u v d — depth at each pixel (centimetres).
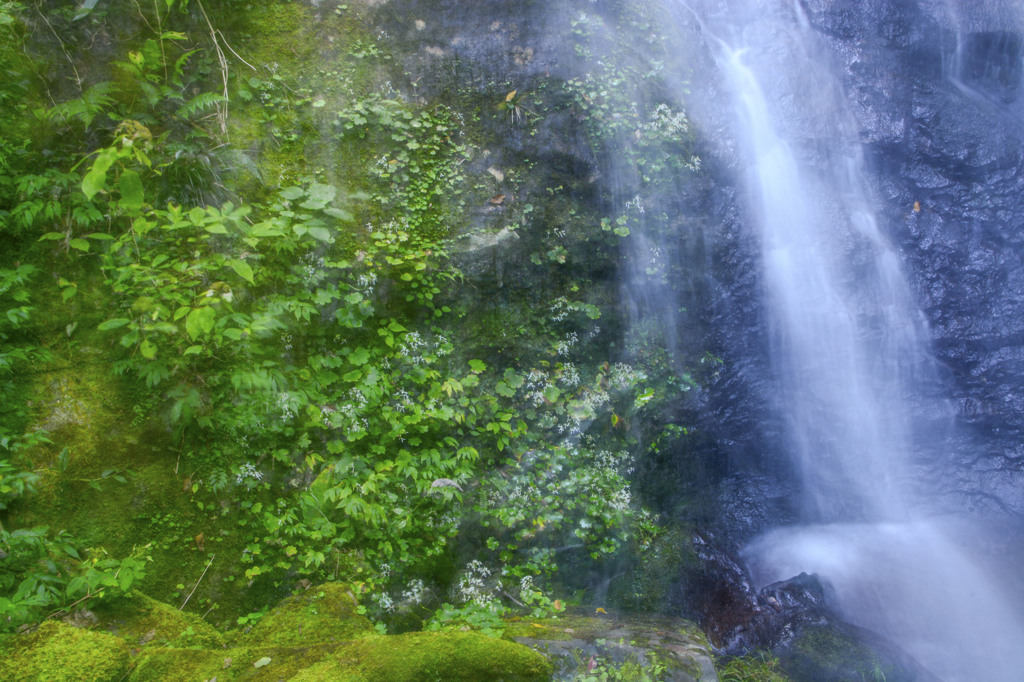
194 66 505
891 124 725
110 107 466
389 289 502
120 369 415
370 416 466
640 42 626
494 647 347
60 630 318
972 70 809
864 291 694
